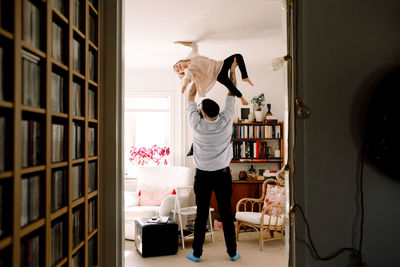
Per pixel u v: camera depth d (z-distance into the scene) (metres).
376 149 1.50
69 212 1.18
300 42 1.55
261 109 5.38
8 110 0.82
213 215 5.24
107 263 1.51
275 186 4.38
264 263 3.40
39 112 0.96
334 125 1.54
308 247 1.51
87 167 1.37
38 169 0.96
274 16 3.20
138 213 4.26
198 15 3.18
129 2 2.88
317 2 1.56
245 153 5.34
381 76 1.55
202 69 3.37
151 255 3.63
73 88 1.25
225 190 3.45
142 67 5.36
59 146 1.14
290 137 1.56
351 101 1.55
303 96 1.55
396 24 1.56
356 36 1.56
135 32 3.67
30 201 0.94
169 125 5.46
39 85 1.00
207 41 3.97
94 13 1.47
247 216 4.12
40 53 0.97
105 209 1.52
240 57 3.31
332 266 1.51
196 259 3.46
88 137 1.39
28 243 0.94
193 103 3.48
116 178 1.52
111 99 1.52
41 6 1.00
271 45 4.14
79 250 1.32
